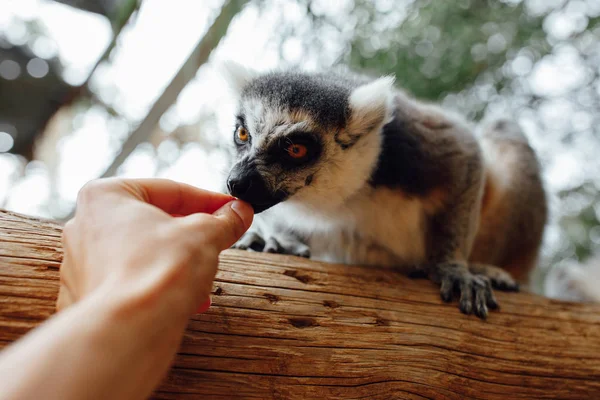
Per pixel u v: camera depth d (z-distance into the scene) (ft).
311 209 0.65
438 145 0.68
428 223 0.71
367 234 0.69
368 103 0.61
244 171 0.57
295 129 0.59
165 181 0.34
